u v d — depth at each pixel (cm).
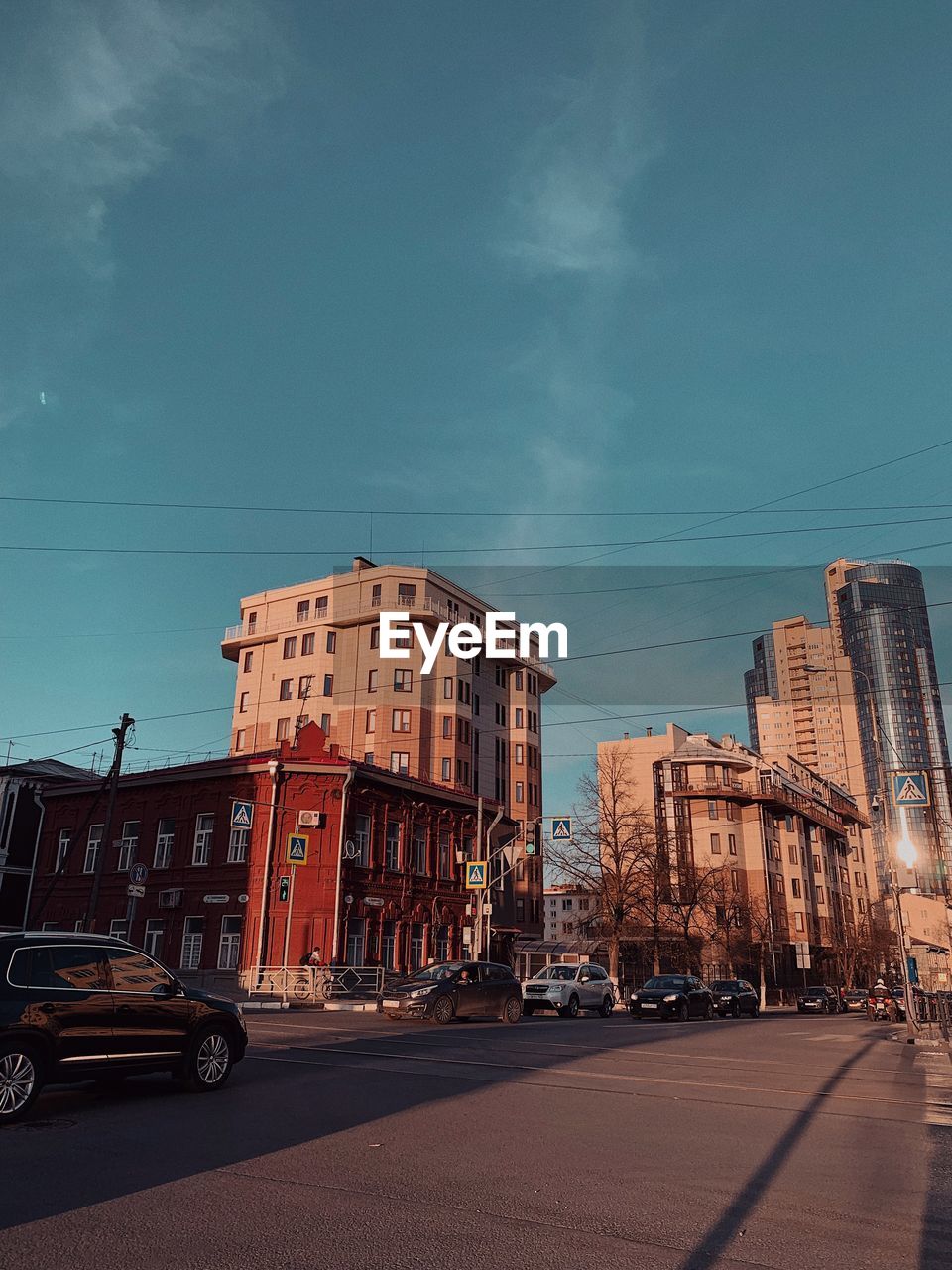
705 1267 512
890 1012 4278
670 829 7231
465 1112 977
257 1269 495
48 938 956
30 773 5225
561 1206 625
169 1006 1032
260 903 3653
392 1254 523
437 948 4247
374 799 4003
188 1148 771
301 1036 1827
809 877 8738
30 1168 698
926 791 2925
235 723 7012
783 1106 1105
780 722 15775
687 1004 3209
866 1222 603
